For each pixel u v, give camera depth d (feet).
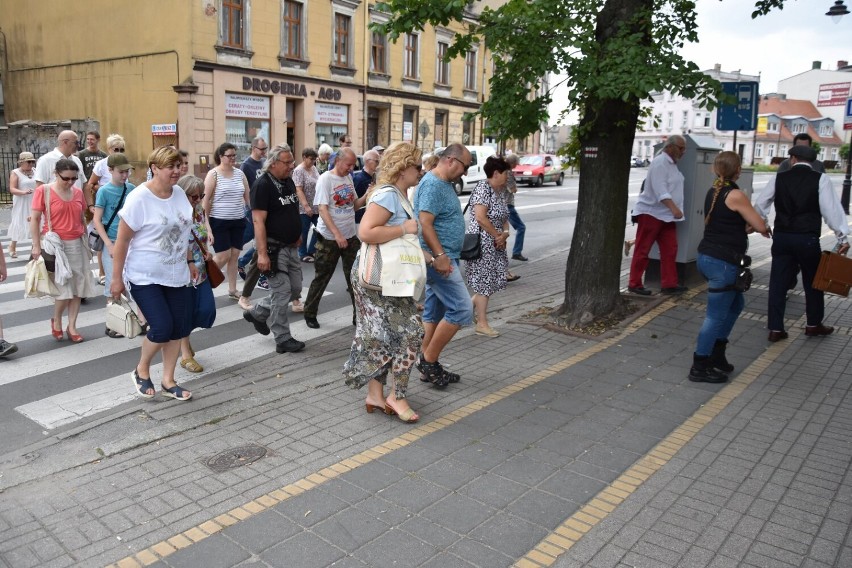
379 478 13.24
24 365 20.22
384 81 102.94
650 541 11.25
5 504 12.39
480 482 13.14
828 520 11.89
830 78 314.14
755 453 14.46
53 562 10.65
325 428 15.56
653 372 19.43
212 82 78.48
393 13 22.74
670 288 27.73
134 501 12.42
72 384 18.74
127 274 16.22
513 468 13.71
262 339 23.00
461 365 19.89
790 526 11.69
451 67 116.78
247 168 32.19
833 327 23.97
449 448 14.57
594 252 23.72
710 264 18.11
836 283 21.44
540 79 23.18
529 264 38.70
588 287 23.93
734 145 30.42
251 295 29.37
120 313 17.40
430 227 16.75
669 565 10.63
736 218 18.03
